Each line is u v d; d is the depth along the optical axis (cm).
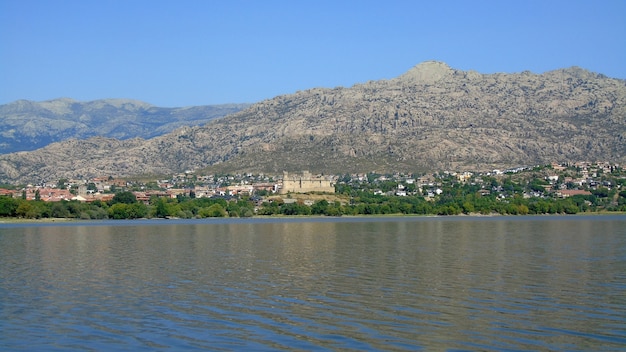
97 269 10525
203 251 13700
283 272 9944
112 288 8512
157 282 8994
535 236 18125
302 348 5550
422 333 5975
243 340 5803
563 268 10281
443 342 5688
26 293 8194
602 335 5888
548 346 5575
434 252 13100
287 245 15262
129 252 13550
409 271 9969
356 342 5700
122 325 6388
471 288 8300
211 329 6181
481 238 17325
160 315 6788
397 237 18012
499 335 5897
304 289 8281
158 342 5791
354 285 8588
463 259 11706
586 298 7575
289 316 6669
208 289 8344
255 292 8081
